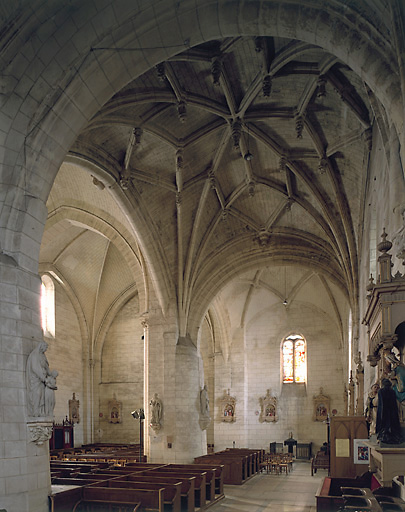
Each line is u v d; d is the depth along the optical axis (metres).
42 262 29.88
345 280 27.19
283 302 35.91
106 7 11.94
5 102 11.95
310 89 17.34
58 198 25.02
